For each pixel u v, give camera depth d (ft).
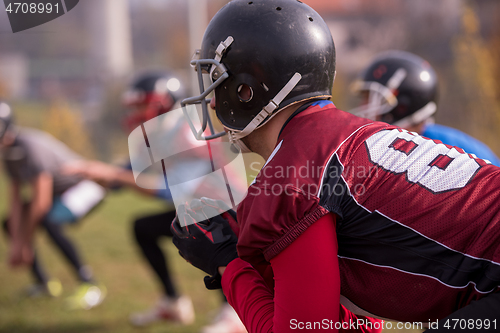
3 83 126.93
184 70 124.88
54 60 143.33
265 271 9.11
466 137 17.30
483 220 7.21
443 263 7.29
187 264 31.63
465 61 61.57
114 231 41.14
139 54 152.05
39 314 24.70
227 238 9.21
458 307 7.59
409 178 7.47
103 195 27.25
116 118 91.76
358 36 135.74
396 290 7.63
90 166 21.84
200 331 22.39
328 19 148.66
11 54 145.89
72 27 144.97
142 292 27.45
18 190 26.45
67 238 26.30
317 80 8.39
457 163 7.72
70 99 124.06
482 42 62.64
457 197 7.33
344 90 92.48
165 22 156.87
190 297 26.61
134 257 33.83
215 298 26.40
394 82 17.17
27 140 25.53
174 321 23.36
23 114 105.81
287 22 8.14
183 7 153.69
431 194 7.35
